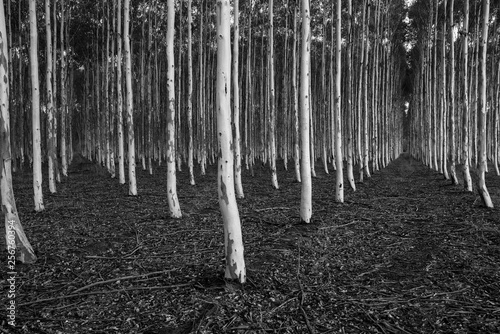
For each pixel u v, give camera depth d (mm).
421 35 24500
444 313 4242
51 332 3766
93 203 11656
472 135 25938
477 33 19656
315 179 19562
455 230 8023
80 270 5586
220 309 4258
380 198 12719
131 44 22984
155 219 9250
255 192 14281
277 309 4301
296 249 6758
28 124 26641
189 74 16375
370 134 25484
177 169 23828
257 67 30250
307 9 8430
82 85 33938
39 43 23016
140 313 4188
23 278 5234
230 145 4812
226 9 4730
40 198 10305
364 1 17141
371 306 4414
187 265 5773
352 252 6629
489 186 15695
